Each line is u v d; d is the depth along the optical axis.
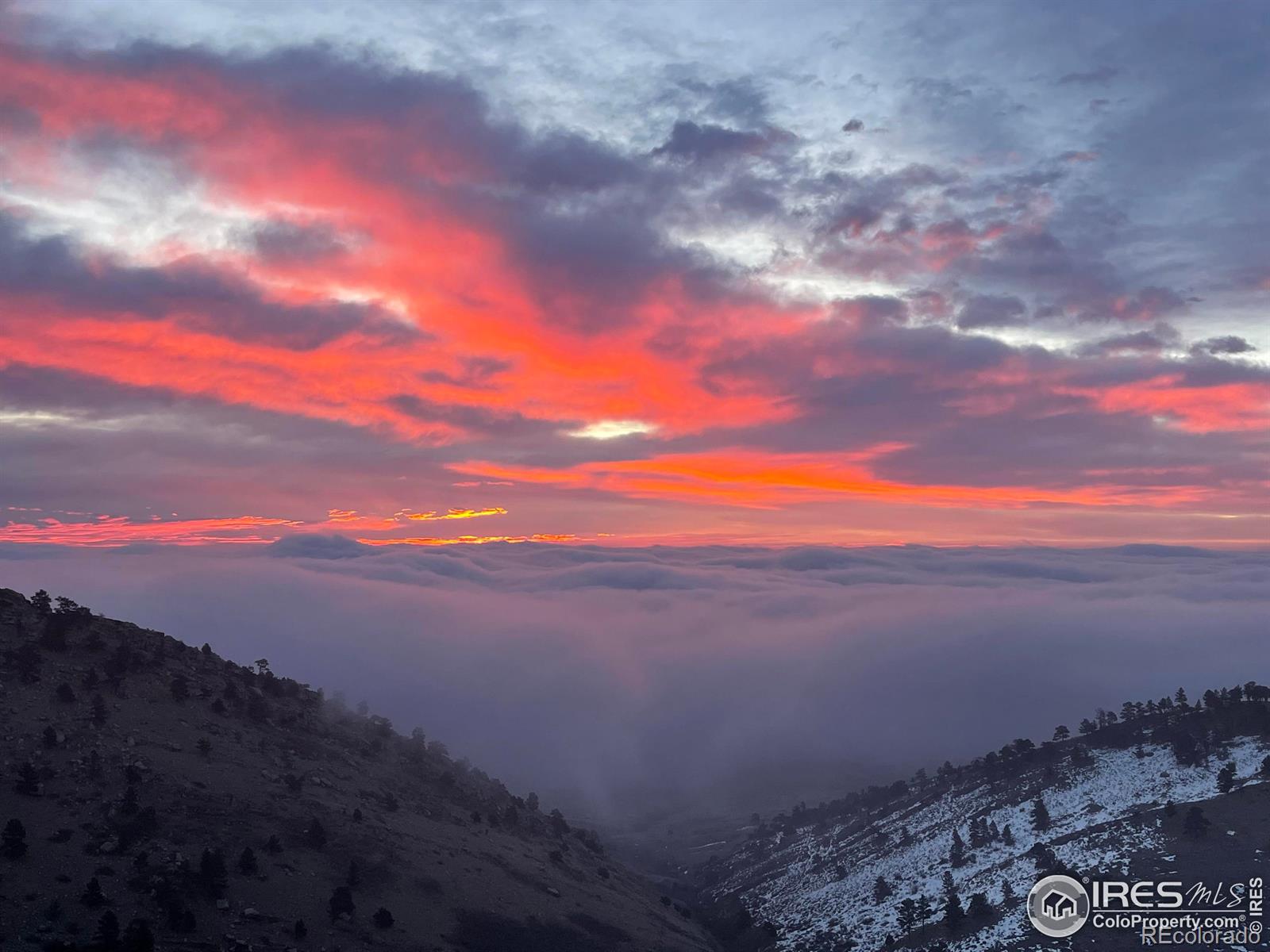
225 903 99.50
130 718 125.50
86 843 100.19
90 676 129.50
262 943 96.44
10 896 89.81
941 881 157.62
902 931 140.88
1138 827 140.38
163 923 93.56
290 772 133.00
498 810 171.75
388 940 105.62
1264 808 134.38
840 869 195.62
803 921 172.25
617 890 165.25
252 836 112.62
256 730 141.88
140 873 98.50
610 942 128.25
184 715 133.88
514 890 132.12
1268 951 102.44
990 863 155.12
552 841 175.50
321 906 106.50
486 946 113.44
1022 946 116.69
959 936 128.38
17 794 103.56
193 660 151.88
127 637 146.12
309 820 122.19
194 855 104.69
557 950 120.06
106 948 86.31
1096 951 110.94
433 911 116.00
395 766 162.38
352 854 119.06
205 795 116.06
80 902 92.06
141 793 111.00
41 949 85.00
